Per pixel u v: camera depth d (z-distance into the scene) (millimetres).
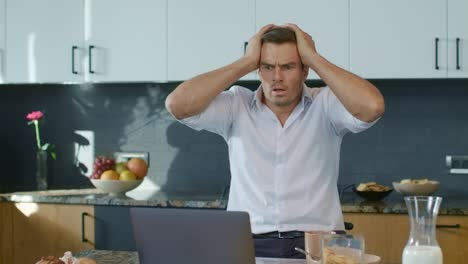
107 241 3381
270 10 3463
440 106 3654
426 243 1524
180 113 2148
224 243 1492
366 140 3717
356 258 1503
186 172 3906
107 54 3643
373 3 3375
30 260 3490
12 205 3521
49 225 3465
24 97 4109
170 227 1521
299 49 2131
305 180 2180
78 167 4047
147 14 3594
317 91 2277
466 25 3312
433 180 3666
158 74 3588
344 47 3398
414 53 3352
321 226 2184
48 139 4078
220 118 2240
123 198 3426
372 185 3363
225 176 3867
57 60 3697
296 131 2191
